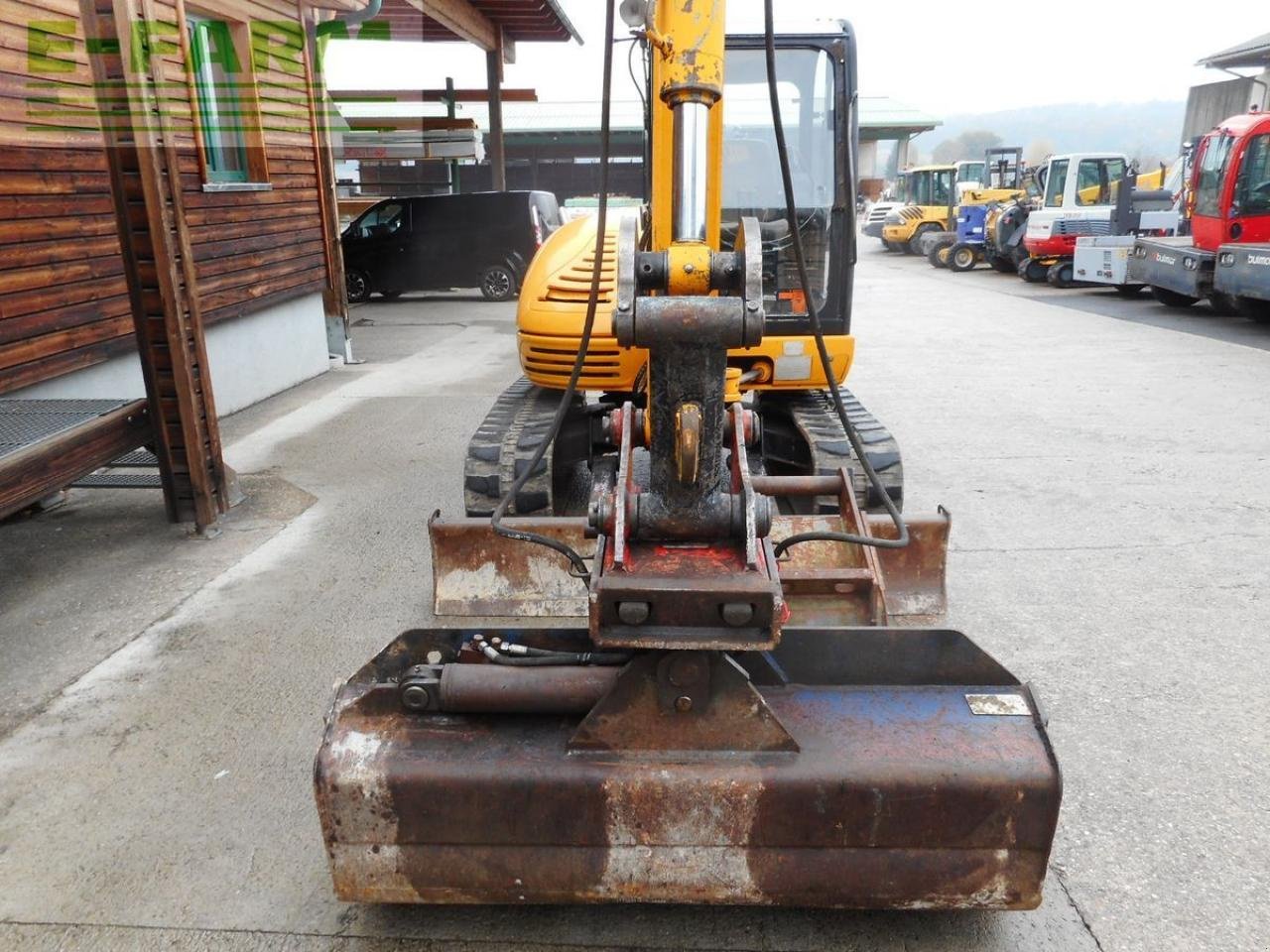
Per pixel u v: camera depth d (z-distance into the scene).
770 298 4.76
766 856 2.20
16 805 2.92
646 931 2.40
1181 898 2.48
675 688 2.18
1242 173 12.13
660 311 2.04
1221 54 24.78
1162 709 3.33
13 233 5.72
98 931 2.44
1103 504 5.39
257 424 7.68
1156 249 13.70
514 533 2.45
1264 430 6.88
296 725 3.33
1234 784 2.92
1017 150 26.72
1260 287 11.11
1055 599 4.20
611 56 2.34
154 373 5.01
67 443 4.39
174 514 5.29
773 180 4.69
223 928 2.44
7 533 5.22
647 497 2.27
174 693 3.54
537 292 4.72
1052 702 3.38
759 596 2.00
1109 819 2.78
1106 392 8.31
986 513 5.29
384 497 5.75
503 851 2.22
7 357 5.71
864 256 28.02
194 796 2.95
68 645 3.93
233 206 8.03
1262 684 3.49
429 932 2.41
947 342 11.26
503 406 5.29
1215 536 4.89
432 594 4.32
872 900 2.23
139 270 4.85
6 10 5.56
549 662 2.41
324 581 4.52
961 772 2.13
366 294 16.30
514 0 13.09
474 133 10.30
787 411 5.07
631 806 2.17
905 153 36.12
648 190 4.05
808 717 2.32
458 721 2.32
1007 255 20.36
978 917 2.43
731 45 4.57
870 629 2.43
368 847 2.23
